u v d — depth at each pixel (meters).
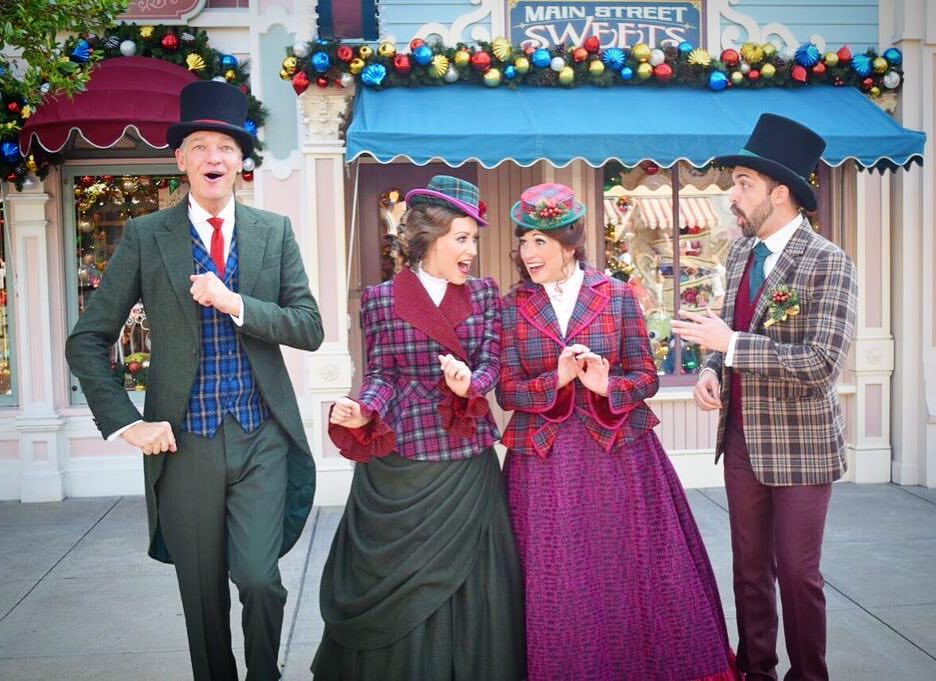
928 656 3.39
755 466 2.77
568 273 2.79
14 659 3.49
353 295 6.44
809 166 2.77
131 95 5.12
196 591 2.60
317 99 5.50
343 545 2.77
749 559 2.90
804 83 5.73
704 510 5.45
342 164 5.57
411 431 2.62
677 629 2.65
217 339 2.57
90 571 4.57
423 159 4.88
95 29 3.99
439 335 2.63
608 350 2.73
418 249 2.67
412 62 5.36
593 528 2.64
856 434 6.08
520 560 2.67
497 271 6.52
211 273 2.43
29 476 5.91
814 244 2.73
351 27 5.45
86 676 3.33
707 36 5.87
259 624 2.49
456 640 2.60
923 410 5.93
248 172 5.74
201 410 2.55
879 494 5.79
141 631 3.79
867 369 6.01
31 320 5.95
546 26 5.77
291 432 2.65
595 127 5.04
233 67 5.55
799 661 2.79
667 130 5.07
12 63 5.50
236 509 2.57
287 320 2.56
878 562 4.48
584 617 2.57
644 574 2.65
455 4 5.72
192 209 2.63
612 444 2.68
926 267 5.89
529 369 2.74
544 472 2.67
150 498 2.63
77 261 6.10
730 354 2.64
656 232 6.08
